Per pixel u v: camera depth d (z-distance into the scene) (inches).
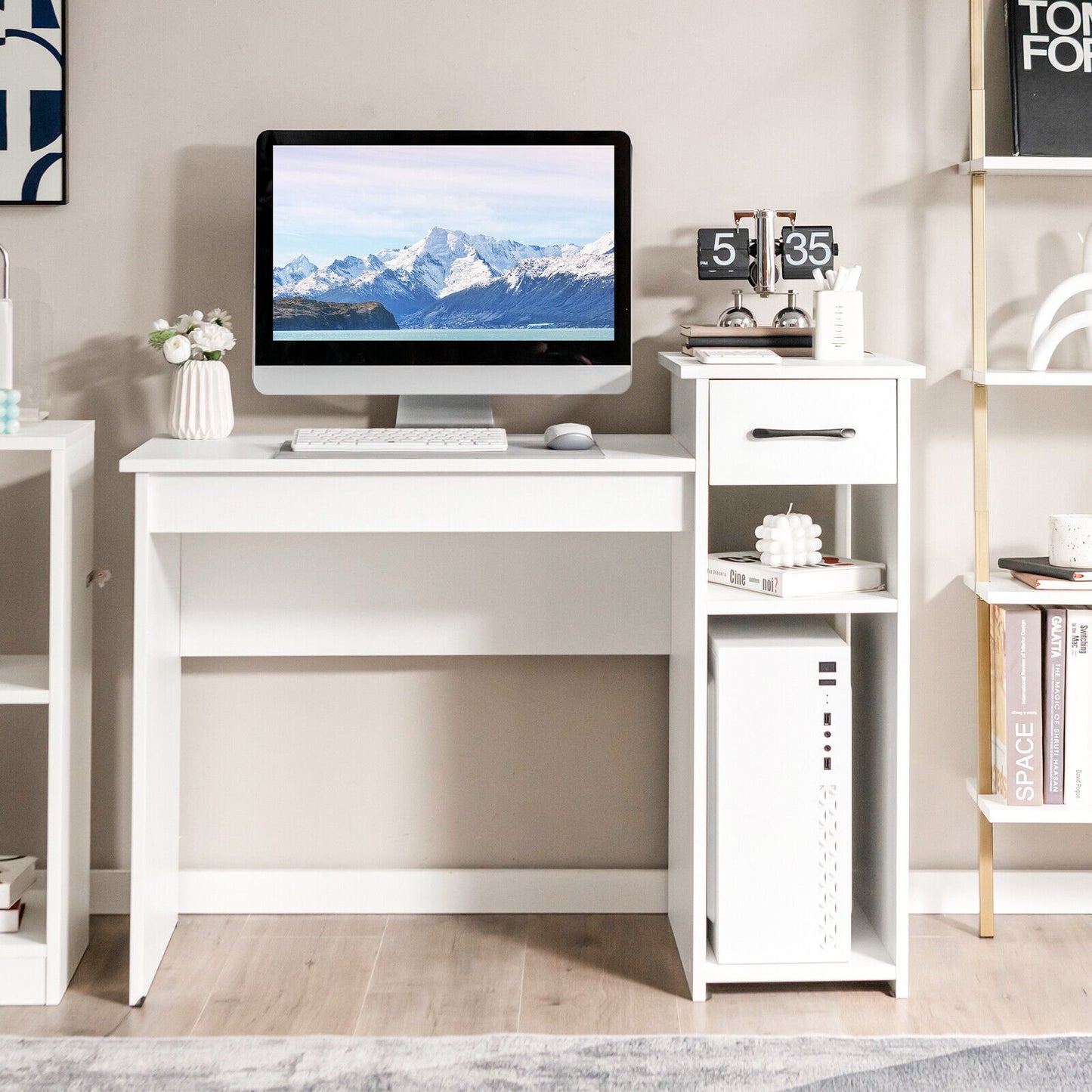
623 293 84.8
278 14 87.0
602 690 92.3
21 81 86.4
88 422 84.0
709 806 80.7
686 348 83.7
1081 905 93.1
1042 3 86.8
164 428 90.0
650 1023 76.7
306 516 75.4
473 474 75.2
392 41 87.4
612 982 82.1
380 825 93.0
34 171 87.0
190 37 87.0
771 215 82.7
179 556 87.4
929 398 91.0
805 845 79.0
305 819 92.9
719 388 75.0
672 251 89.6
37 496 90.3
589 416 90.8
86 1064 72.0
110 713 91.7
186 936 88.6
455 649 89.4
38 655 89.0
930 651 92.7
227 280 89.0
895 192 89.3
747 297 90.4
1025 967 84.4
